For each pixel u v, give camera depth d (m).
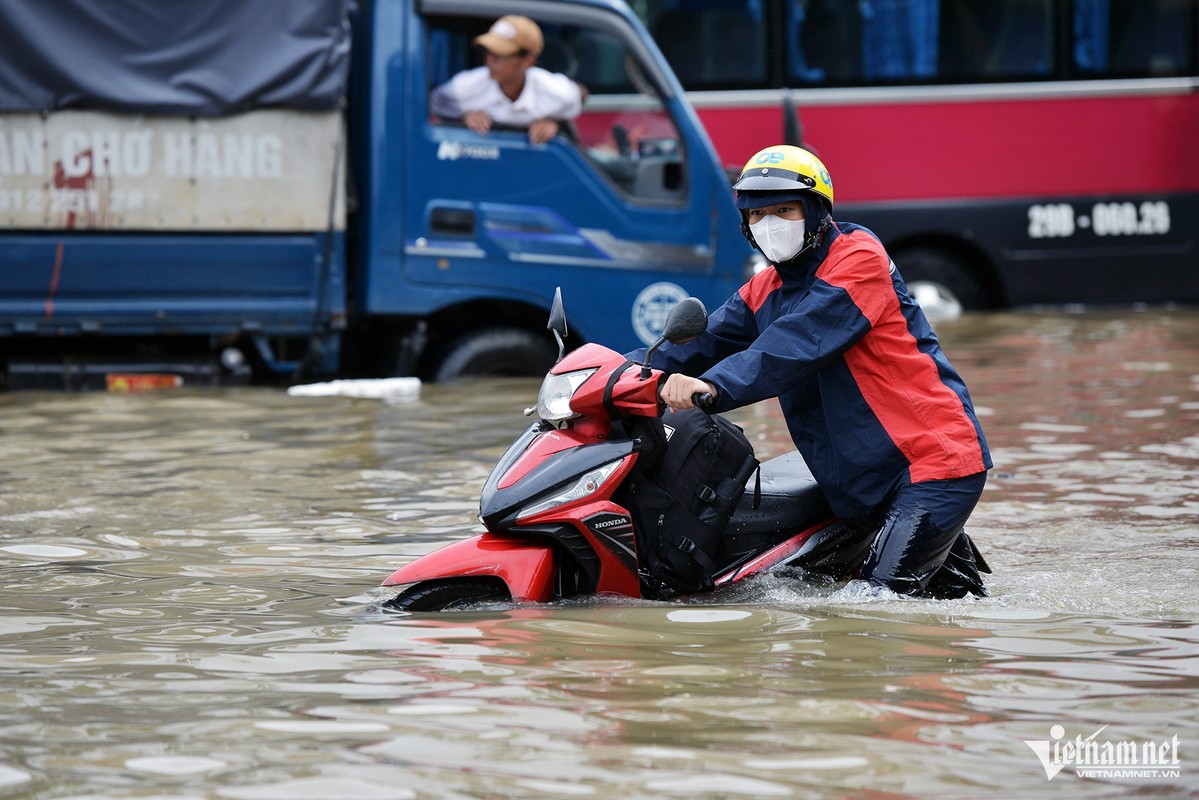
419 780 10.25
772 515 16.58
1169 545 18.84
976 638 14.15
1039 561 18.00
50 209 31.83
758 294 16.52
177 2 31.83
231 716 11.67
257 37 32.19
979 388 32.72
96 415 29.69
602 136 34.62
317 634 14.29
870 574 15.73
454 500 21.61
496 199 33.84
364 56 33.81
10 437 26.98
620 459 15.47
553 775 10.32
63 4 31.42
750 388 15.09
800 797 9.98
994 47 48.59
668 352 16.67
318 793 10.02
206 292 32.81
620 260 34.66
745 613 15.02
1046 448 25.69
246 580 16.84
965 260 49.72
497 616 14.86
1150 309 49.72
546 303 34.28
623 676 12.73
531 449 15.62
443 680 12.63
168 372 33.81
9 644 14.01
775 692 12.27
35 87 31.45
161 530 19.64
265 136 32.53
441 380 34.78
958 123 48.44
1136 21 49.25
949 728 11.41
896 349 15.78
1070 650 13.73
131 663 13.27
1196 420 28.33
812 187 15.43
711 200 35.19
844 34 47.75
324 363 34.22
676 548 15.84
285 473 23.56
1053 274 49.47
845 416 15.91
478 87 33.59
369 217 33.34
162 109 31.91
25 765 10.58
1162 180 49.66
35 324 32.25
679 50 47.12
